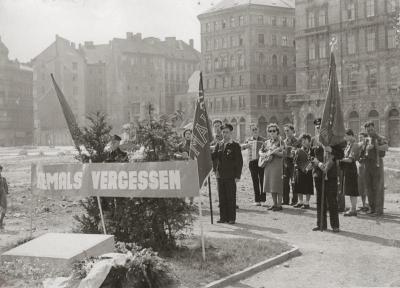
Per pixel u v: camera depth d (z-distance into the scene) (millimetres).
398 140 68250
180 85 134250
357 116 72688
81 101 126500
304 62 79562
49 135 126312
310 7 78562
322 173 12664
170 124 10328
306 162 15961
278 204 16047
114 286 7617
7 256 8555
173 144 10266
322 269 9258
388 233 12320
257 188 17062
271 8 96375
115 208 10406
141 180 9781
